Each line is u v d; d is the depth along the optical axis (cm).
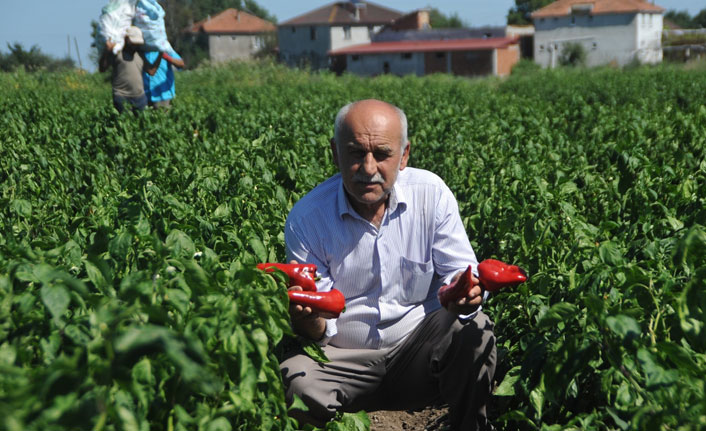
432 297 389
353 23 9225
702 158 646
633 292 310
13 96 1925
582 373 320
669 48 7294
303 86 2739
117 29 1185
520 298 411
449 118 1134
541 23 7900
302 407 306
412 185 369
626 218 525
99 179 676
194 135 1020
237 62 3925
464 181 680
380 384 385
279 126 1061
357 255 367
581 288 327
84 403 185
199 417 232
